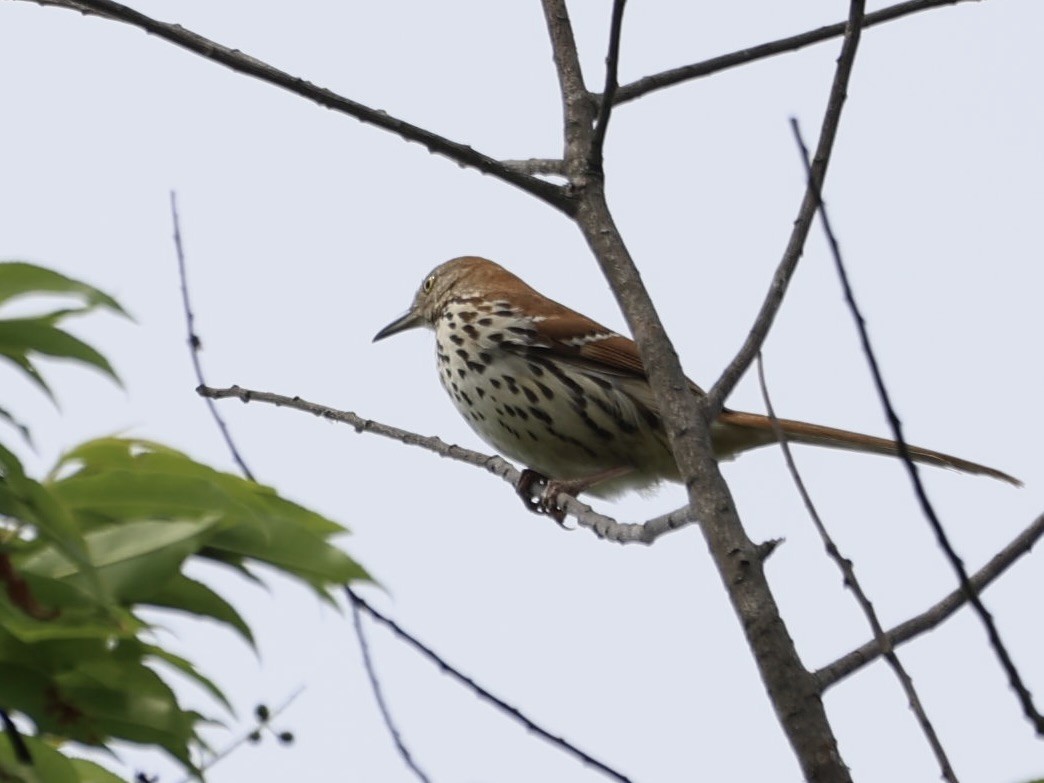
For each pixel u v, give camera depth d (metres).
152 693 4.35
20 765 4.22
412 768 6.36
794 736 5.24
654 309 6.48
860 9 6.35
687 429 6.11
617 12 6.57
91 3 6.81
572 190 6.86
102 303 4.25
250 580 4.45
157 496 4.27
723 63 7.73
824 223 5.05
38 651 4.30
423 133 6.82
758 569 5.66
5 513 3.84
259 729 5.84
